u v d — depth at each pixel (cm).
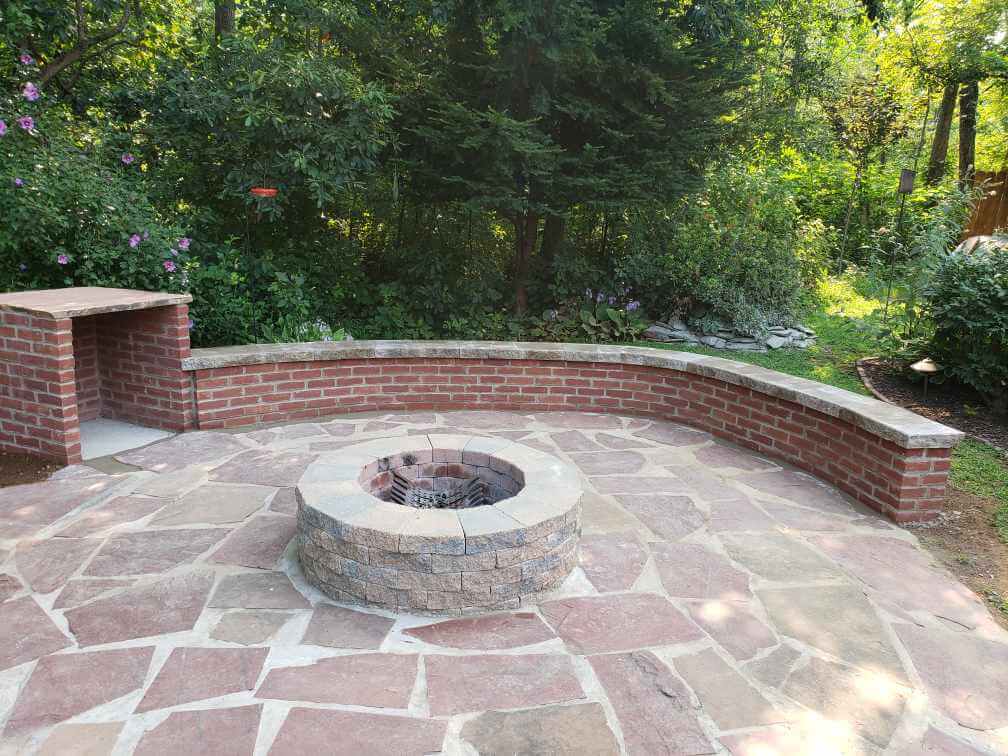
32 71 683
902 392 673
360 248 991
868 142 1341
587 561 340
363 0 805
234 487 419
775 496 429
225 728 219
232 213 832
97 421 549
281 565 327
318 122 726
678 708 235
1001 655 272
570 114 855
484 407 609
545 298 998
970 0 1462
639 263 969
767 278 926
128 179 706
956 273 640
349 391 585
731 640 275
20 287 568
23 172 540
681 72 848
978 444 534
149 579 310
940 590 321
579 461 483
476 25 811
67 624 274
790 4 1124
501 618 289
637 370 594
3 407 459
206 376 525
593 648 268
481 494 380
